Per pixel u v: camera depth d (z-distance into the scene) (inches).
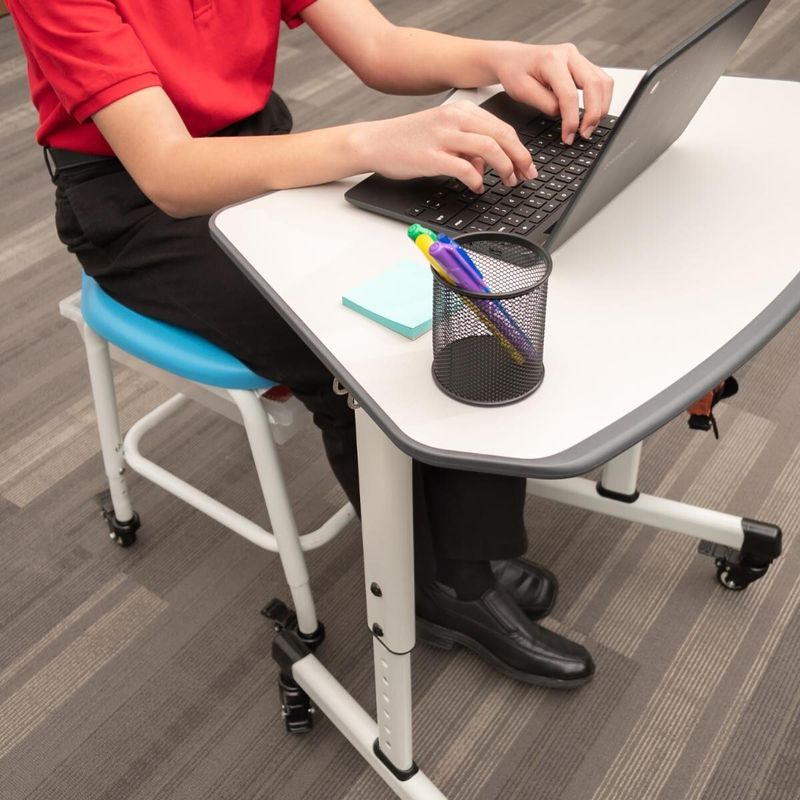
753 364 76.7
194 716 56.1
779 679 55.9
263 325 44.6
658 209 39.9
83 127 49.0
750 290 35.4
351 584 62.7
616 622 59.6
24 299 86.8
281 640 53.1
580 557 63.6
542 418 30.3
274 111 55.4
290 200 41.3
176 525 67.1
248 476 70.5
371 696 56.5
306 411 49.4
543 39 123.0
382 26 53.9
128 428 74.2
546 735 54.0
